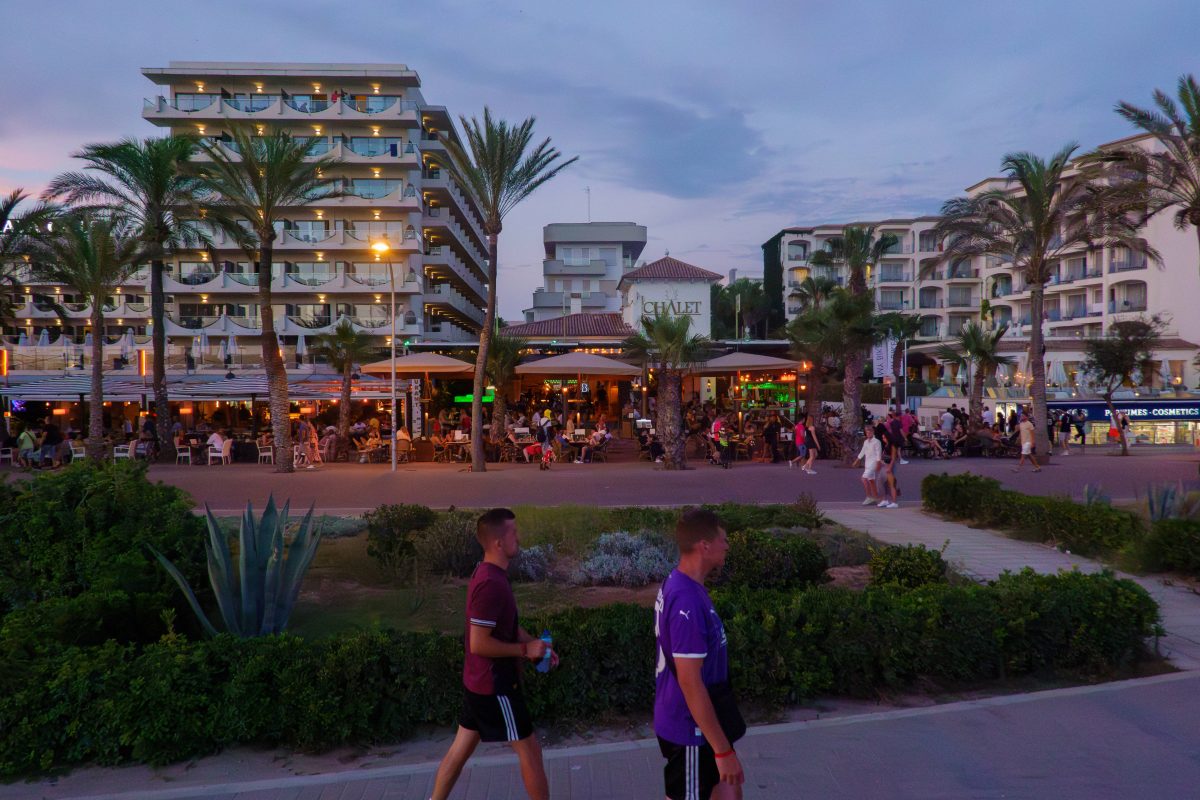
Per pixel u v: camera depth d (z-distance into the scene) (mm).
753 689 5383
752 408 37781
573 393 39344
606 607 5824
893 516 14328
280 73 48562
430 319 53312
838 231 73500
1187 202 20828
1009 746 4613
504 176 22719
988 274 65875
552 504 15945
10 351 36938
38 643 5355
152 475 21406
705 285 45656
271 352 22141
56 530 6590
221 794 4168
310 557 6629
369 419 33219
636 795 4090
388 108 48094
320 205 47750
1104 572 6809
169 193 26719
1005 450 26312
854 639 5645
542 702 5125
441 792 3746
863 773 4258
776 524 11742
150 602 6109
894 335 41250
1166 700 5359
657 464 23625
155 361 26516
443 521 9828
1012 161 26656
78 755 4617
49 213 25859
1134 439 34656
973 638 5848
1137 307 49500
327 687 4855
